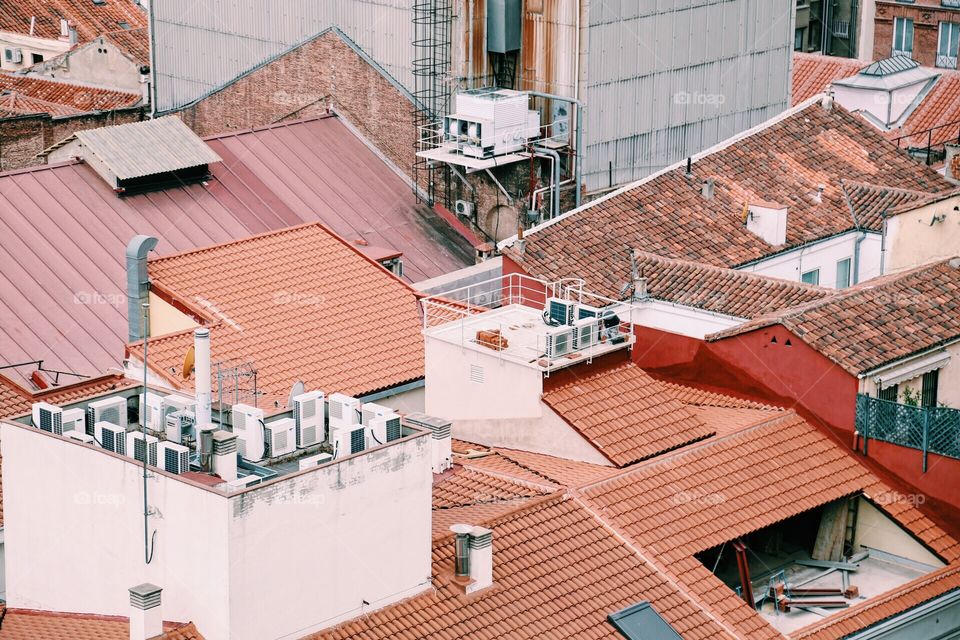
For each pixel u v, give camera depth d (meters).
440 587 48.16
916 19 133.38
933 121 106.12
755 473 56.62
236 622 42.97
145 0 139.50
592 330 58.44
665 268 69.94
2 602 51.66
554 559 50.72
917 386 61.59
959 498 57.34
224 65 96.19
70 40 130.12
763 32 92.69
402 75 88.19
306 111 93.00
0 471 55.28
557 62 84.75
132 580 45.44
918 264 79.44
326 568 44.91
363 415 48.66
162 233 80.50
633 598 50.31
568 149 85.19
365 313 69.94
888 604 54.69
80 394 62.06
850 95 107.75
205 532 42.97
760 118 94.31
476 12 85.75
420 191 89.31
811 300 65.19
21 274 74.62
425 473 47.03
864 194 82.19
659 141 88.75
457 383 59.03
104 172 81.75
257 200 84.88
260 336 66.81
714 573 55.25
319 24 91.12
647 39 86.38
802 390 60.09
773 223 77.94
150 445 44.72
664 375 64.88
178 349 63.75
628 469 54.97
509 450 57.97
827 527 57.56
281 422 48.00
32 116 105.12
